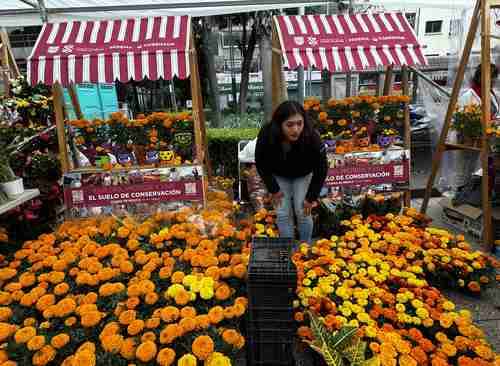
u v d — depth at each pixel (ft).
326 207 10.75
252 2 13.00
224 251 7.88
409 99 11.23
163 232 8.18
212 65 27.25
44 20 12.09
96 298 6.29
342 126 11.29
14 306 6.40
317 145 8.14
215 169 16.85
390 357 5.31
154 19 10.50
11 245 9.02
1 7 14.29
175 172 10.56
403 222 9.84
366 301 6.67
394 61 9.86
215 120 27.30
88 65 9.23
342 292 6.83
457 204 11.83
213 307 5.98
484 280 7.97
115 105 26.13
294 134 7.76
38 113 12.25
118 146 10.80
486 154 9.80
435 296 6.92
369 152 11.19
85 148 10.84
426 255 8.25
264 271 5.26
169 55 9.40
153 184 10.57
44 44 9.68
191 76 10.15
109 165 10.47
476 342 5.86
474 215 10.97
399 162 11.35
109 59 9.29
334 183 11.27
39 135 11.10
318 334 5.45
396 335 5.79
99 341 5.62
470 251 8.91
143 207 10.69
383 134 11.53
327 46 10.00
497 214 10.43
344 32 10.46
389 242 8.73
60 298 6.52
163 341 5.20
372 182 11.39
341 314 6.42
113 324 5.57
